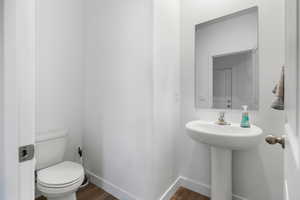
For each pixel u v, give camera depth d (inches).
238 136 41.5
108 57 67.1
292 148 16.7
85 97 79.9
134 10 57.2
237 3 56.1
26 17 18.7
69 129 76.9
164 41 58.9
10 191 17.7
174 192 65.9
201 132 47.0
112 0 64.7
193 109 66.8
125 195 61.6
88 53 77.5
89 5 76.2
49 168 58.2
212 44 61.7
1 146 17.5
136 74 57.4
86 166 79.2
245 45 54.7
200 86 64.9
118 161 64.1
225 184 52.4
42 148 61.4
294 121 16.3
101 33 69.9
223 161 52.1
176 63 67.1
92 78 75.5
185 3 68.1
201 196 63.8
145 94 55.2
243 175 55.4
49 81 69.7
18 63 18.0
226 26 58.6
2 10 17.0
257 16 52.1
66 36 74.9
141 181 56.8
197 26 65.1
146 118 55.1
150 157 54.5
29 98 19.0
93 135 75.4
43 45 67.7
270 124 50.1
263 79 51.2
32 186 19.5
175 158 68.4
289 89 19.7
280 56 48.4
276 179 49.5
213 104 61.9
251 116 53.6
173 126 66.1
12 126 17.7
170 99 63.3
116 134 64.6
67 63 75.6
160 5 56.2
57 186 47.6
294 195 15.1
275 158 49.6
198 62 65.2
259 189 52.5
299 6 14.2
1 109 17.3
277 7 48.7
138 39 56.4
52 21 70.1
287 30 21.0
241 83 55.6
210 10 62.0
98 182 72.1
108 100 67.5
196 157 66.2
